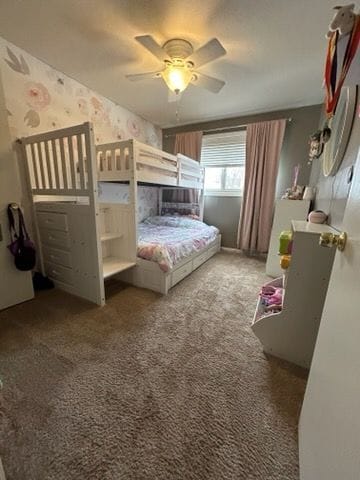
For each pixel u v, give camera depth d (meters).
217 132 3.88
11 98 2.10
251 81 2.56
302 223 1.71
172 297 2.30
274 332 1.47
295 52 2.04
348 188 1.20
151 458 0.92
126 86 2.75
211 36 1.85
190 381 1.29
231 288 2.55
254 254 3.85
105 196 3.37
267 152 3.40
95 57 2.19
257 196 3.54
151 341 1.63
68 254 2.23
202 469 0.88
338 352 0.61
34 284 2.37
